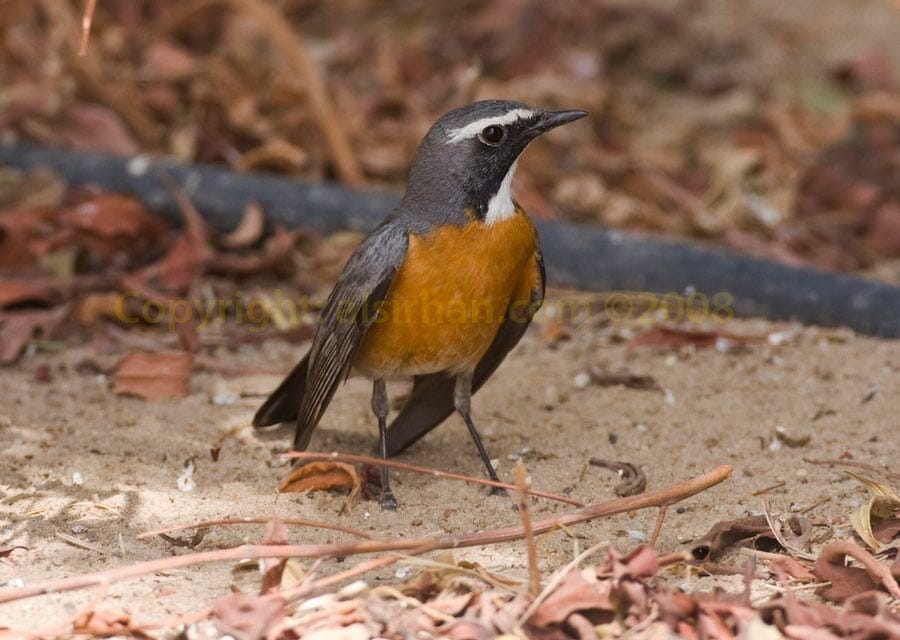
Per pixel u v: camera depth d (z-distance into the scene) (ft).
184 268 44.04
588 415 35.29
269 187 47.11
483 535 25.18
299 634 22.77
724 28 68.39
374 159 52.80
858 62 63.93
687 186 53.36
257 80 55.26
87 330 40.81
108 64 55.01
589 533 28.09
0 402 35.29
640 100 62.08
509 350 32.81
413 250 29.63
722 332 39.24
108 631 22.75
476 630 22.25
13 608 23.84
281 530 24.57
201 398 36.24
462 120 30.09
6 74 55.01
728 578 25.50
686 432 33.83
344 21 65.77
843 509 28.96
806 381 36.76
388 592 23.95
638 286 43.65
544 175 53.01
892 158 55.67
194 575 25.85
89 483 30.55
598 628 22.50
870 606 22.80
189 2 60.54
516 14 63.72
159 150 51.67
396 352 30.63
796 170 54.24
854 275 43.37
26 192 46.65
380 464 28.86
